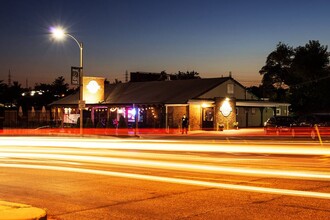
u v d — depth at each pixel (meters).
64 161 20.42
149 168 17.56
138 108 57.16
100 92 51.16
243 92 59.12
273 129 44.56
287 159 20.73
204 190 12.70
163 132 49.88
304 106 78.31
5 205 10.18
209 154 23.53
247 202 11.06
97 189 13.12
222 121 53.88
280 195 11.82
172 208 10.59
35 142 32.75
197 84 57.69
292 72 78.62
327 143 31.41
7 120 66.44
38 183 14.28
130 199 11.65
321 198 11.40
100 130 50.47
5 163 19.77
